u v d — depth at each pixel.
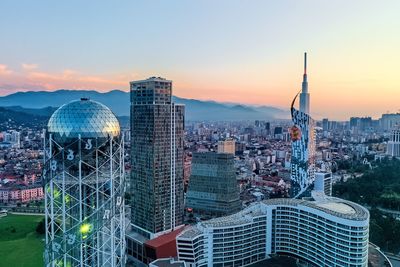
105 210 134.88
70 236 130.38
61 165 131.00
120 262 148.00
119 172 142.38
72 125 130.50
